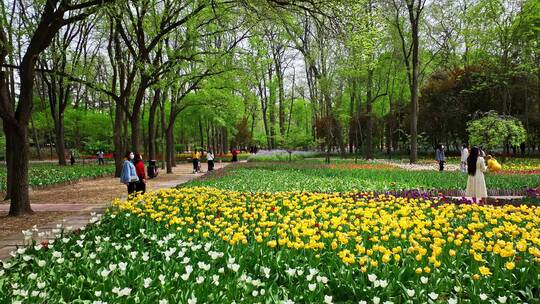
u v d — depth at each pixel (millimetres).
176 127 48469
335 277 5078
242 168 26234
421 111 43031
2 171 27875
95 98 51812
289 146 37500
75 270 5422
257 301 4367
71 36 27109
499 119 28562
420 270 4652
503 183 15562
